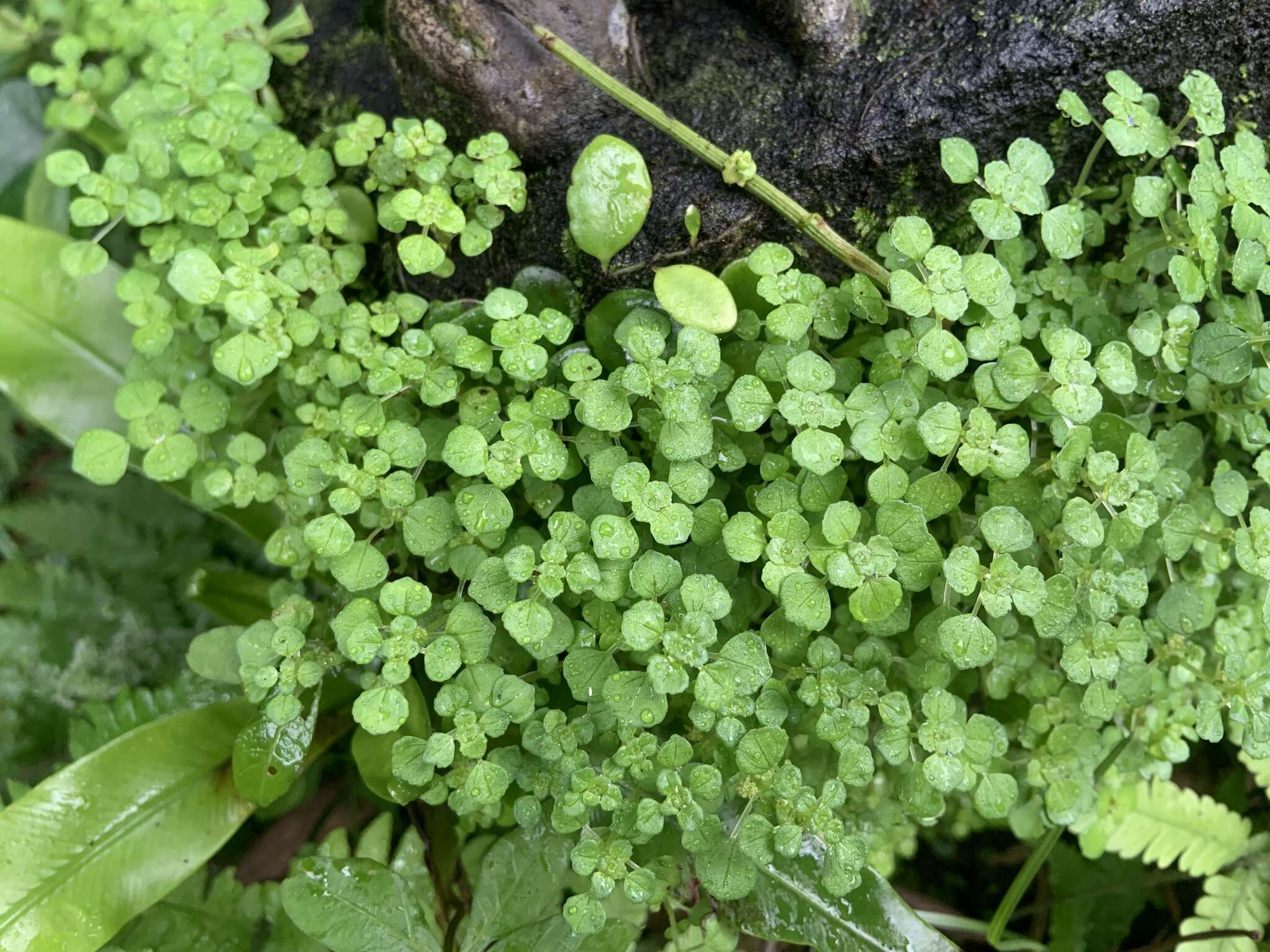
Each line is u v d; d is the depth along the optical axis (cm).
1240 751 24
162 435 19
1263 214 18
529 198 20
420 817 21
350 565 17
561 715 17
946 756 16
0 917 18
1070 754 18
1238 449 21
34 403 21
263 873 24
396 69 20
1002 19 18
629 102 18
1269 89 19
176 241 20
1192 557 20
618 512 17
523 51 19
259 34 22
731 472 17
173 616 26
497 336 17
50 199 24
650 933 21
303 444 17
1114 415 17
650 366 16
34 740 24
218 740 20
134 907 19
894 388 17
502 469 16
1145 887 25
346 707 21
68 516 26
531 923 18
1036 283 18
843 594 19
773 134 19
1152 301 19
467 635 16
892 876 25
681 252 19
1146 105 18
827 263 19
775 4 19
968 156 17
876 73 19
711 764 17
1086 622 17
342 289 21
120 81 23
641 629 15
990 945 25
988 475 17
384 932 18
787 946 22
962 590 15
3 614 26
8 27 25
